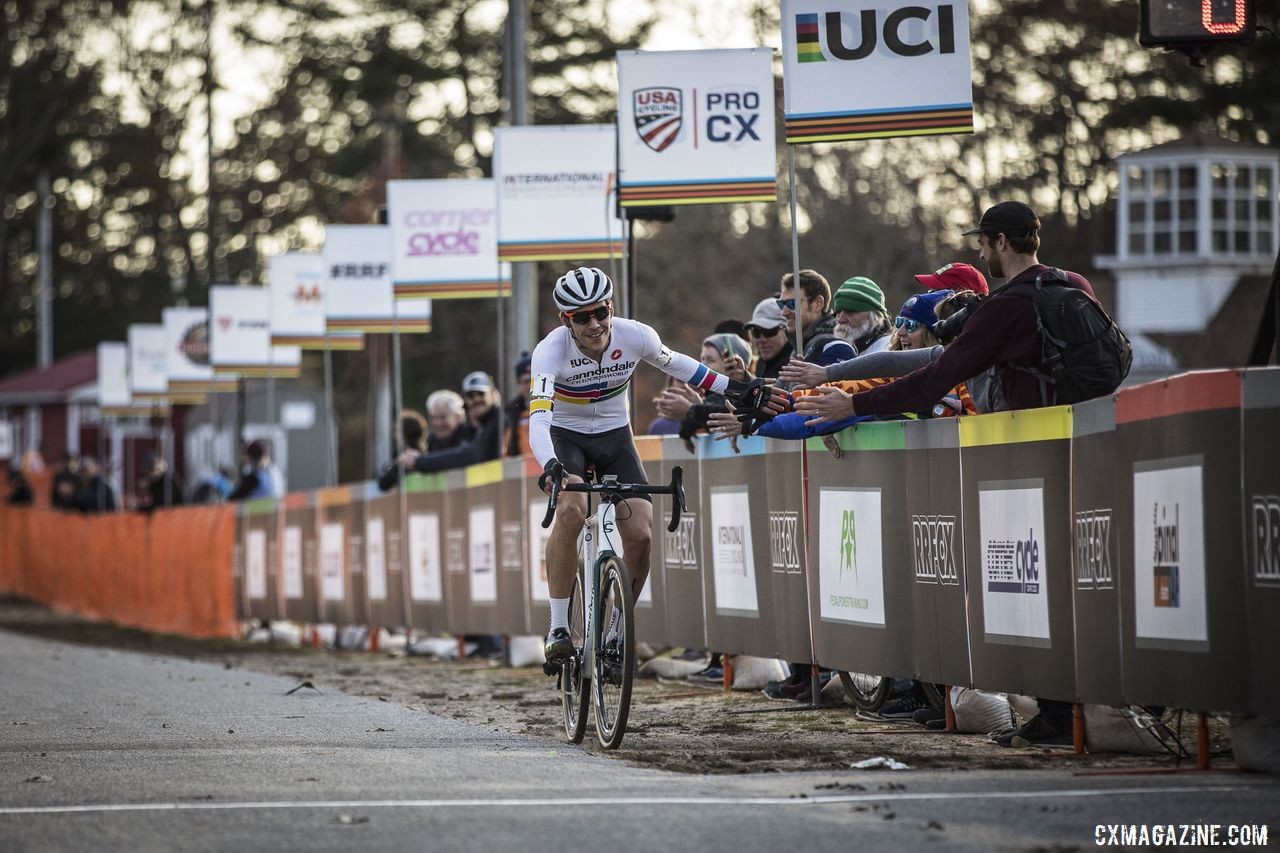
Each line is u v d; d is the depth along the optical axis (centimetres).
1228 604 1590
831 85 2438
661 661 2933
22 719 2455
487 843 1352
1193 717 2017
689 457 2755
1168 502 1661
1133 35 10106
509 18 4862
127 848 1351
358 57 11719
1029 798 1521
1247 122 10425
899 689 2306
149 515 5775
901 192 9575
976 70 10050
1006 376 1977
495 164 3553
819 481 2362
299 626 4697
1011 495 1944
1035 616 1906
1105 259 10206
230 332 5472
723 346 2742
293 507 4584
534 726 2280
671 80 2922
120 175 13838
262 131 12675
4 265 14638
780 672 2662
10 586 7981
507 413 3684
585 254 3569
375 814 1486
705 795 1574
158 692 2933
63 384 12862
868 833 1374
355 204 11969
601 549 2033
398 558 3966
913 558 2147
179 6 13038
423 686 3023
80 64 13500
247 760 1880
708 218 9906
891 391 1995
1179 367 9706
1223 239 9962
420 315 4612
